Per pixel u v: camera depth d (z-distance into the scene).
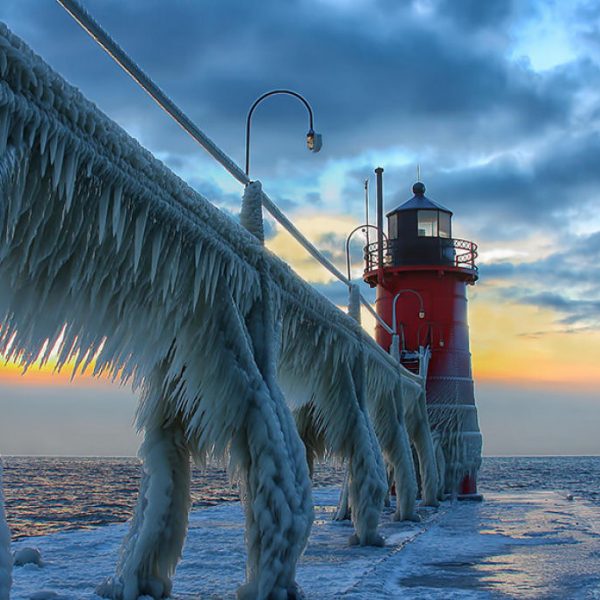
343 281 12.99
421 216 29.62
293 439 6.80
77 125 4.37
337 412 11.00
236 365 6.61
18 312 4.70
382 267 28.98
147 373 6.60
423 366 26.30
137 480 63.34
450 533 14.00
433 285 28.61
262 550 6.34
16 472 83.12
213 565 9.54
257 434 6.52
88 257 5.01
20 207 4.12
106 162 4.70
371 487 11.32
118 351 5.76
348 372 10.95
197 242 6.05
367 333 12.38
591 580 8.54
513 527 15.16
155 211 5.38
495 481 62.34
